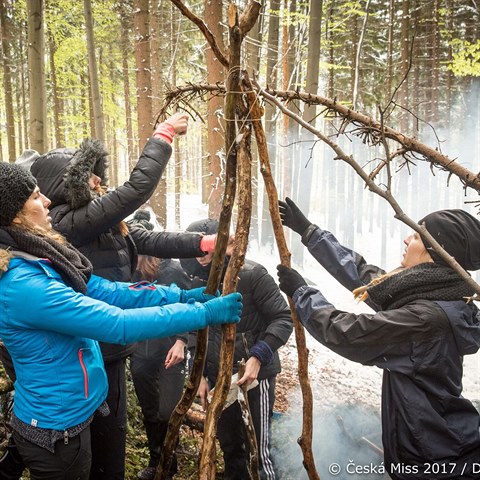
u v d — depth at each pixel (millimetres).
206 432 1864
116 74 20172
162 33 13500
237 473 2924
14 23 16594
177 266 3506
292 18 10375
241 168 1863
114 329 1662
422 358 1892
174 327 1715
